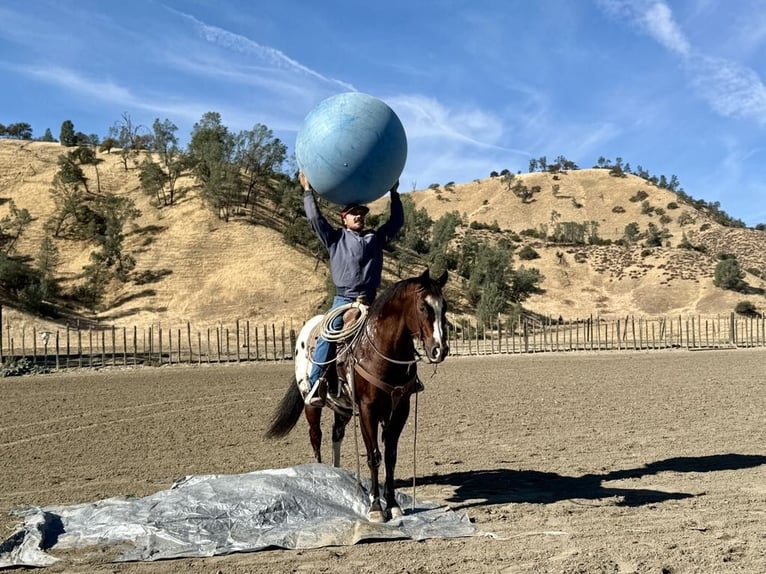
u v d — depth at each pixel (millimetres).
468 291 67188
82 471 10797
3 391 22500
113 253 58156
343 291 8500
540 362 32656
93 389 22766
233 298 55438
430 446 12555
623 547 6457
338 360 8133
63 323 49469
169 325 51281
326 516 7496
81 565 6270
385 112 8117
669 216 151625
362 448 12570
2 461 11648
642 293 77125
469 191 181125
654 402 18109
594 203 165375
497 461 11188
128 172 80812
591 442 12750
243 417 16516
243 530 7062
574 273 85562
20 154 86375
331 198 8312
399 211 8789
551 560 6129
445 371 27953
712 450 11875
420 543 6785
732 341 45781
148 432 14469
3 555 6512
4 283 52469
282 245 63281
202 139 76750
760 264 118188
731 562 6020
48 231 65375
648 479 9742
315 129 7969
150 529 7004
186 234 63969
